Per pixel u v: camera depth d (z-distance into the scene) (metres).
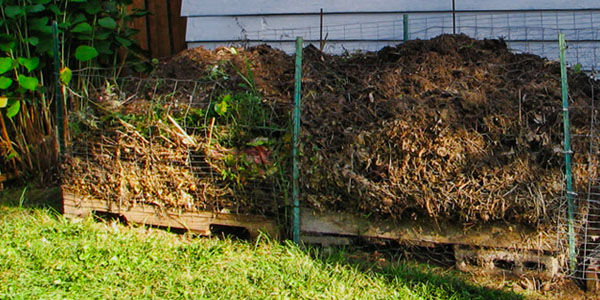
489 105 4.01
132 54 6.39
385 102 4.19
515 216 3.91
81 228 4.61
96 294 3.61
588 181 3.90
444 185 3.96
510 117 3.97
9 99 5.71
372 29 6.08
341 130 4.18
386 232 4.22
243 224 4.50
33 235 4.50
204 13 6.38
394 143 4.04
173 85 4.74
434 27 5.83
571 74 4.38
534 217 3.88
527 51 5.76
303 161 4.25
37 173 6.07
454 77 4.37
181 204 4.58
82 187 4.84
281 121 4.39
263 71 4.80
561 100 4.03
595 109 3.97
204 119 4.50
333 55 5.09
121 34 6.24
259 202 4.43
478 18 5.88
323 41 5.71
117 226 4.75
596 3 5.64
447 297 3.69
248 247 4.36
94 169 4.78
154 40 7.30
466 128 4.00
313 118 4.25
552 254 3.96
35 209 5.13
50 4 5.82
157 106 4.59
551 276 3.96
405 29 5.76
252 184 4.43
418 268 4.09
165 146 4.57
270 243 4.36
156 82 4.80
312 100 4.33
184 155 4.53
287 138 4.33
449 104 4.07
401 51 4.76
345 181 4.14
